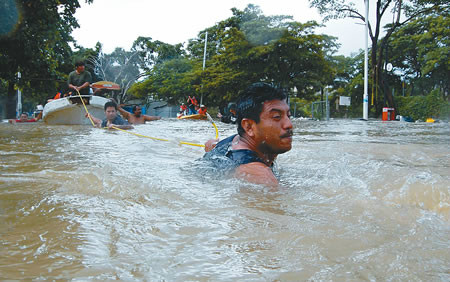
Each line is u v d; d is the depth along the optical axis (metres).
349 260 1.04
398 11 26.08
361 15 25.91
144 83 41.50
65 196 1.75
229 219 1.42
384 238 1.22
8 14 10.54
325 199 1.76
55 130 7.77
